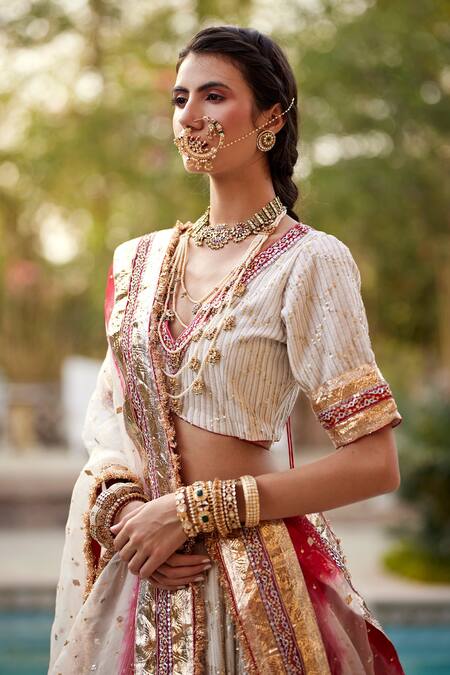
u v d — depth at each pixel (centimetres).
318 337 210
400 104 870
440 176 912
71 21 1006
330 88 877
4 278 1396
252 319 210
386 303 1242
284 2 915
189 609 210
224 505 203
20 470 1051
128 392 224
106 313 240
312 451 1289
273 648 205
